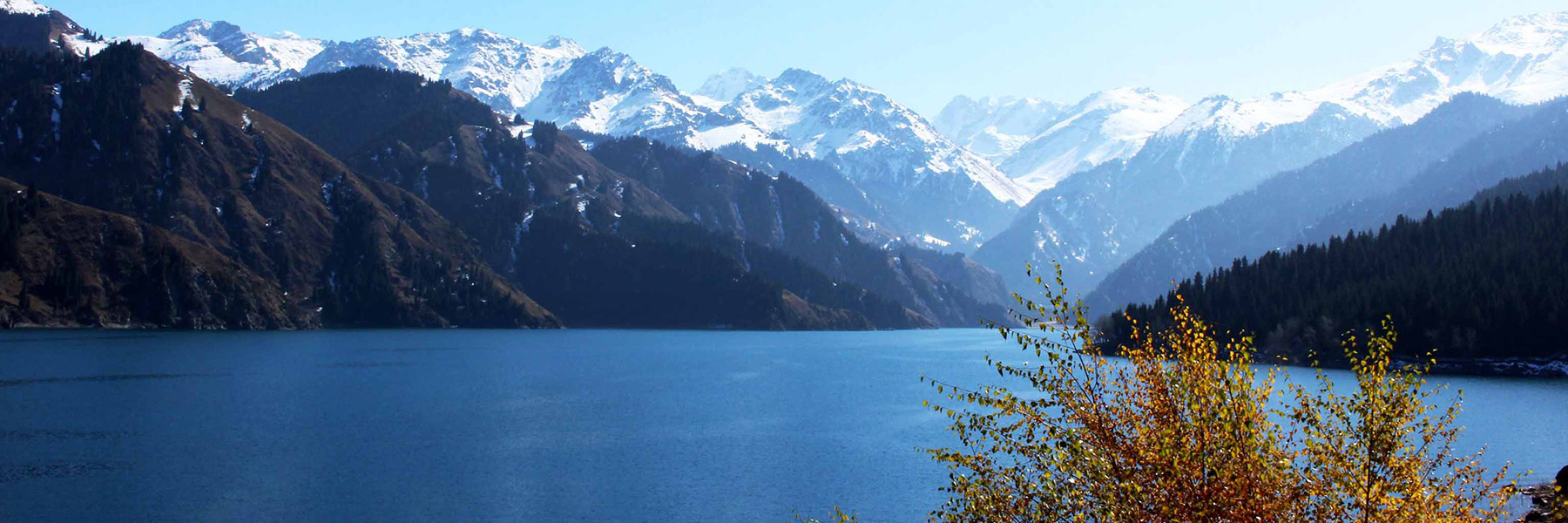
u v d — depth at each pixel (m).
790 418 127.44
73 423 112.19
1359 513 23.72
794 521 73.44
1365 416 23.47
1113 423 23.92
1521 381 173.12
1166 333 24.11
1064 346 24.80
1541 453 89.88
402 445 103.44
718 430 117.19
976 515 26.47
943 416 128.38
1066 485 25.11
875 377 190.38
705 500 80.25
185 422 115.50
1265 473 22.75
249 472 88.38
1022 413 25.48
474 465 93.31
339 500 78.50
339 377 174.25
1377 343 24.41
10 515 71.62
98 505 75.19
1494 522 24.91
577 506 77.81
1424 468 24.66
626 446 104.81
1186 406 23.16
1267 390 23.84
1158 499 22.88
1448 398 138.25
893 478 88.94
